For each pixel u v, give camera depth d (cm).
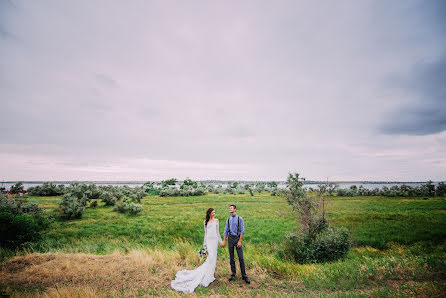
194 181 11562
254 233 1836
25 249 1005
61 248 1138
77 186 5597
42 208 2241
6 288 548
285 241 1222
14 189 5800
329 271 720
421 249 1250
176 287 564
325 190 1185
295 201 1198
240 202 4694
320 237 1089
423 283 570
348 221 2173
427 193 5781
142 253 826
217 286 583
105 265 704
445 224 1978
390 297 493
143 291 543
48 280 604
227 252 994
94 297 504
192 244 1478
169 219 2612
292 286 604
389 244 1425
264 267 736
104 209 3494
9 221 1063
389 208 3216
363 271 691
